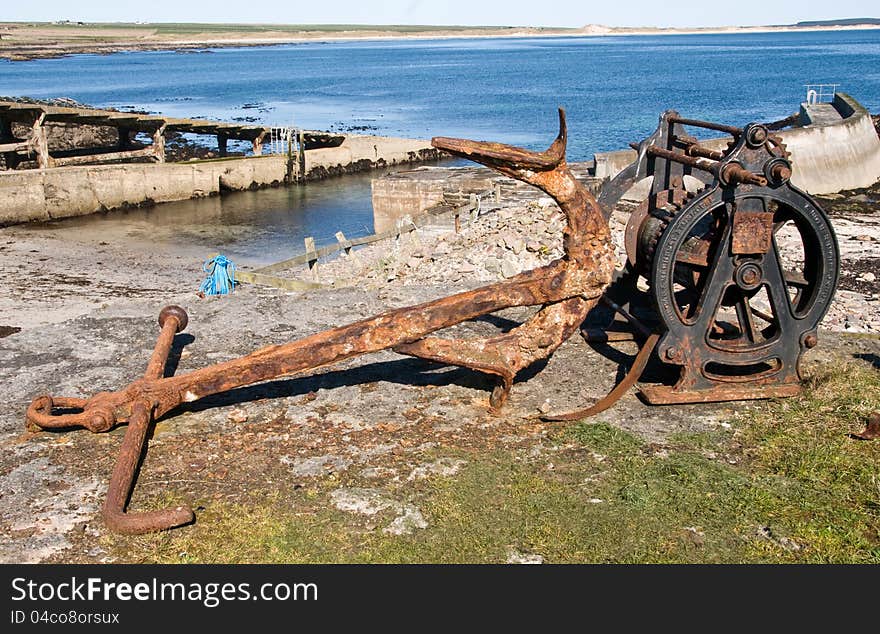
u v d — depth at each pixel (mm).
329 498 4629
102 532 4316
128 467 4648
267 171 35531
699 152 6047
